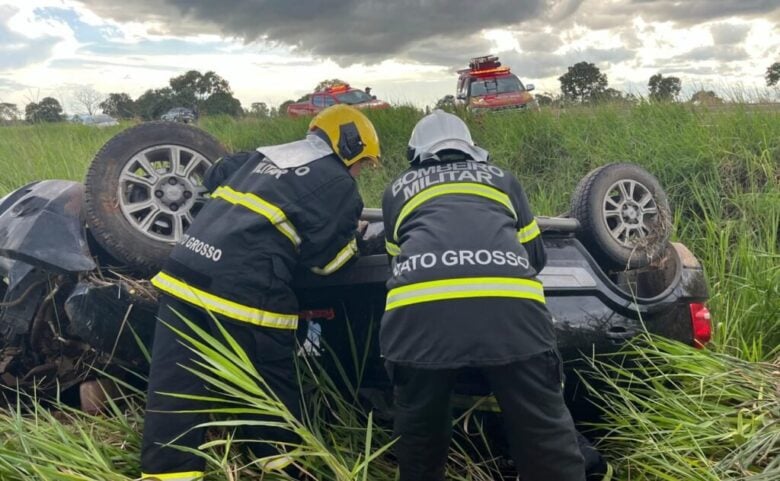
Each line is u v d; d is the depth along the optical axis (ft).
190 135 11.14
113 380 10.52
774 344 13.15
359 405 10.50
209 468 9.04
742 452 8.50
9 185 23.36
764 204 17.13
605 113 26.35
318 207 9.37
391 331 8.34
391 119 30.17
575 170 23.45
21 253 10.56
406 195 9.37
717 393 9.87
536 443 8.27
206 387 8.98
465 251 8.35
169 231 11.31
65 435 8.75
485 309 8.02
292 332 9.53
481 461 10.27
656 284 11.88
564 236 10.95
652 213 11.86
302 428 8.47
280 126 36.58
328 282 10.40
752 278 13.85
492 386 8.38
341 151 9.98
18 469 7.94
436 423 8.47
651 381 10.42
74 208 11.16
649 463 9.43
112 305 10.19
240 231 9.11
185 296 9.08
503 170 9.57
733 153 20.36
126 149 10.77
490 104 48.06
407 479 8.80
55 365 11.16
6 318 10.78
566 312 10.09
